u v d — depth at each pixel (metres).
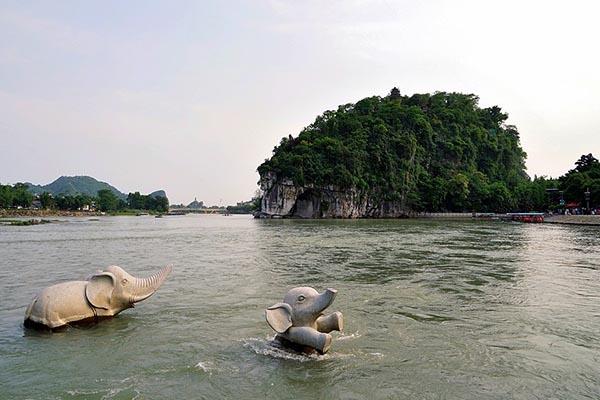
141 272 18.03
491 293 13.37
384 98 162.25
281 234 46.62
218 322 10.04
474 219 101.50
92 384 6.59
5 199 129.38
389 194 122.62
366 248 29.05
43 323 9.16
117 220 113.06
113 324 9.81
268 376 6.85
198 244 33.72
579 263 20.64
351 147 124.31
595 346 8.28
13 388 6.44
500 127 167.75
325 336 7.52
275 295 13.07
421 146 138.50
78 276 16.77
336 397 6.08
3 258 23.39
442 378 6.75
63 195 170.62
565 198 87.69
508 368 7.16
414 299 12.54
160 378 6.80
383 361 7.50
